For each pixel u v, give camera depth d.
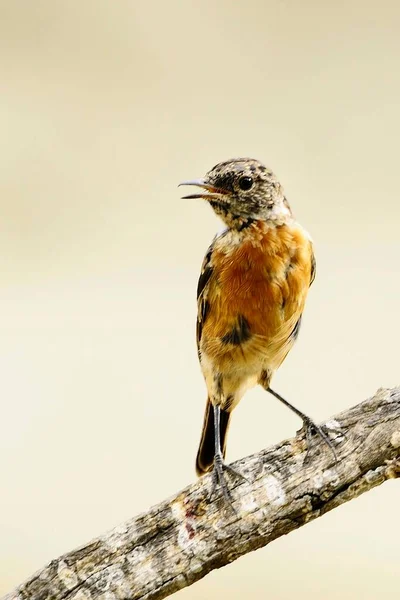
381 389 7.24
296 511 6.99
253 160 8.65
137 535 6.88
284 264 8.42
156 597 6.85
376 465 7.01
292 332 8.84
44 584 6.77
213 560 6.92
